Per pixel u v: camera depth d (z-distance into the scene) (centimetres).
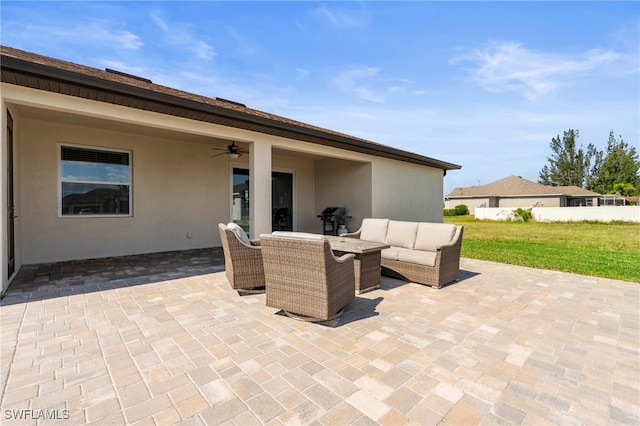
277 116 927
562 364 255
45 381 222
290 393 212
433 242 539
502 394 214
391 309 381
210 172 855
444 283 484
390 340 294
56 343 280
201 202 840
